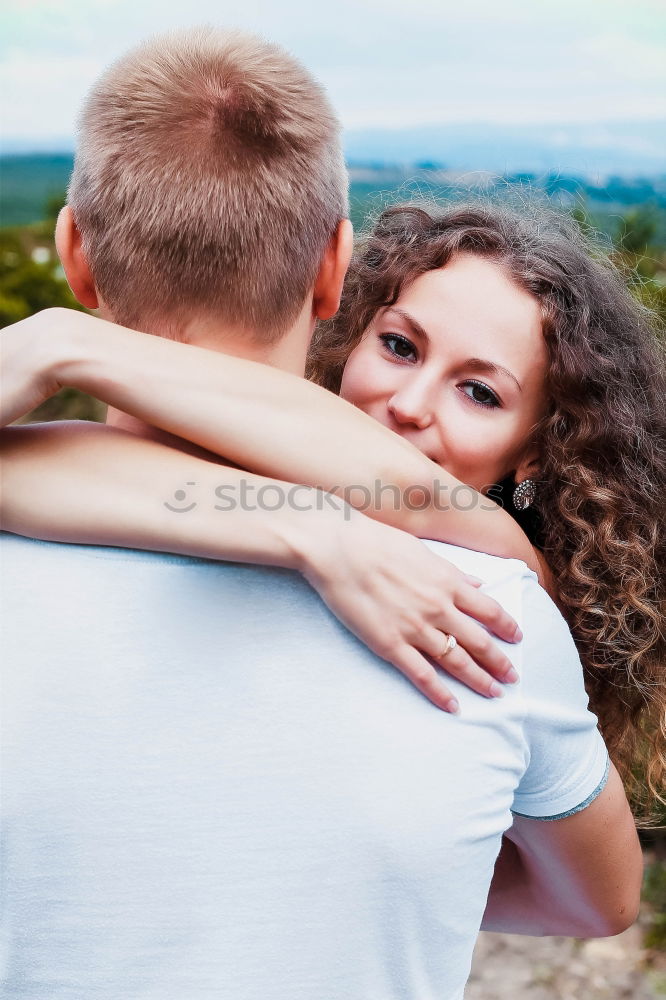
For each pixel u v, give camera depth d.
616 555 1.59
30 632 0.94
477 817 0.96
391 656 0.94
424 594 0.95
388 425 1.48
